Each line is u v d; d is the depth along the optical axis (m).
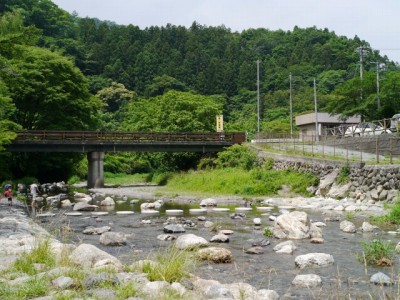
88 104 47.19
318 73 111.12
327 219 16.20
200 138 42.16
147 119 53.31
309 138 46.50
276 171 30.56
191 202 25.27
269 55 129.00
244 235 13.35
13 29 18.22
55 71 45.09
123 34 128.50
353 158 25.81
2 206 21.17
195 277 7.11
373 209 18.91
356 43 125.56
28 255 7.40
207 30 142.62
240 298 5.98
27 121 46.41
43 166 47.38
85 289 5.66
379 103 40.50
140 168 62.97
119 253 10.37
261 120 87.12
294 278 8.02
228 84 106.94
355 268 8.94
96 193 33.28
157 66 115.25
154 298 5.33
